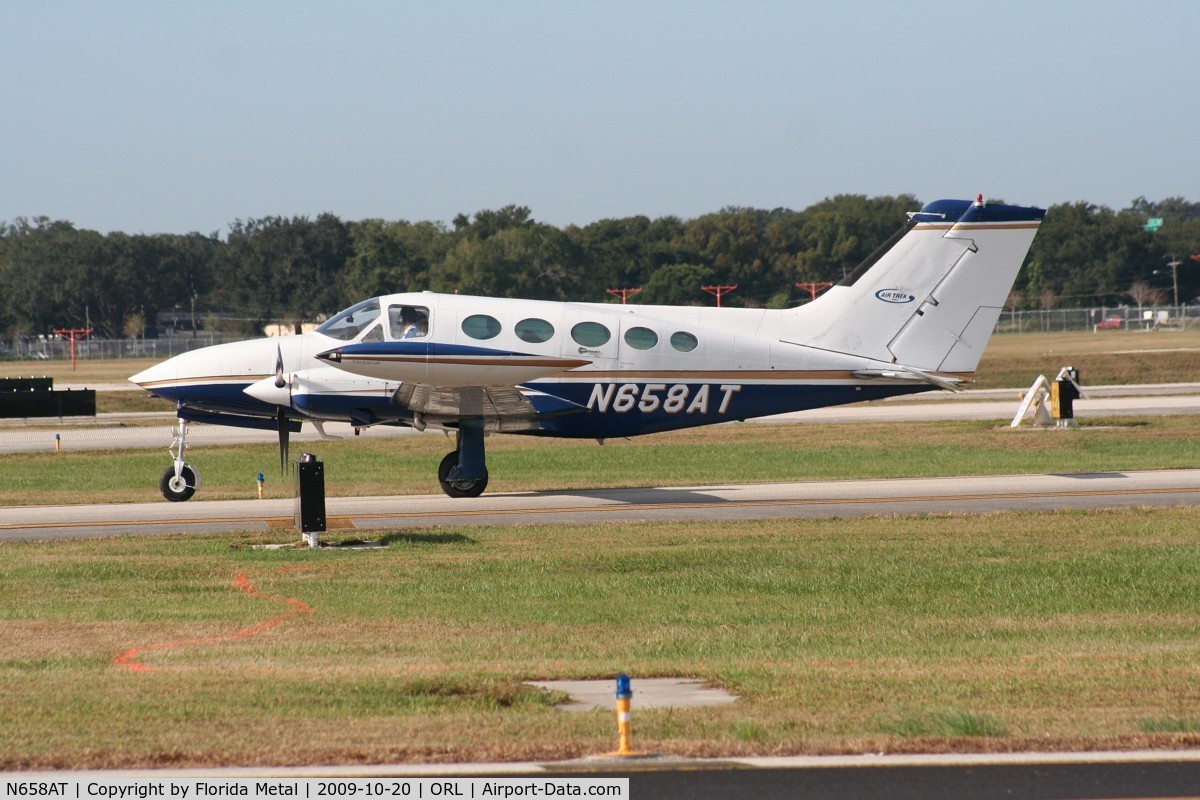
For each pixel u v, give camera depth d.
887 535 60.12
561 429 78.00
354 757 24.97
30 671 33.81
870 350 79.75
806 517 66.75
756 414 78.88
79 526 65.62
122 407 175.00
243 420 80.31
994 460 98.12
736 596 46.66
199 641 38.78
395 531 62.22
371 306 74.56
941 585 48.34
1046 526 62.09
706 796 22.81
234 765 24.55
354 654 36.62
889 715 27.91
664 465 99.19
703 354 77.12
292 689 30.80
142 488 87.81
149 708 28.72
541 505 73.06
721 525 63.88
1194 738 25.81
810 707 28.94
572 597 46.47
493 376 67.69
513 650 37.38
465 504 74.19
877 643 38.44
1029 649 36.97
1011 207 79.56
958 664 34.31
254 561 54.12
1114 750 25.36
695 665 34.66
